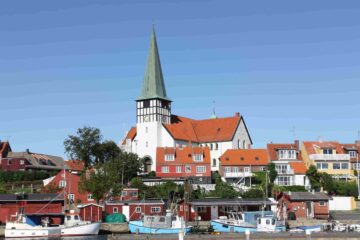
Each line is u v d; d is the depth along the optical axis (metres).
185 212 95.75
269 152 136.62
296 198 98.88
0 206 90.75
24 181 129.50
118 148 139.25
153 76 150.12
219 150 147.88
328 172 133.75
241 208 97.88
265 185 119.50
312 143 140.38
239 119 151.50
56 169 158.50
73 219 81.31
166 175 135.50
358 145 142.38
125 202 96.38
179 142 145.88
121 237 71.94
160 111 147.50
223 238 70.56
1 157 146.38
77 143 135.88
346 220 92.94
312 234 72.19
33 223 79.88
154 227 79.94
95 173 105.62
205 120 156.75
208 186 125.00
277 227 79.19
